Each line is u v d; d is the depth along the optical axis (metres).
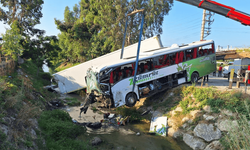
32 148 5.25
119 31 31.52
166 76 12.30
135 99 11.00
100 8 32.31
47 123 7.48
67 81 17.22
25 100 8.30
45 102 11.62
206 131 7.71
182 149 7.64
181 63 12.08
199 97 9.41
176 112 9.93
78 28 38.00
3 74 10.11
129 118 10.97
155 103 12.09
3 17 24.27
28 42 21.00
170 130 9.21
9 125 5.31
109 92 10.09
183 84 12.43
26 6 23.72
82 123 10.09
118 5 29.36
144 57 10.91
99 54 34.59
